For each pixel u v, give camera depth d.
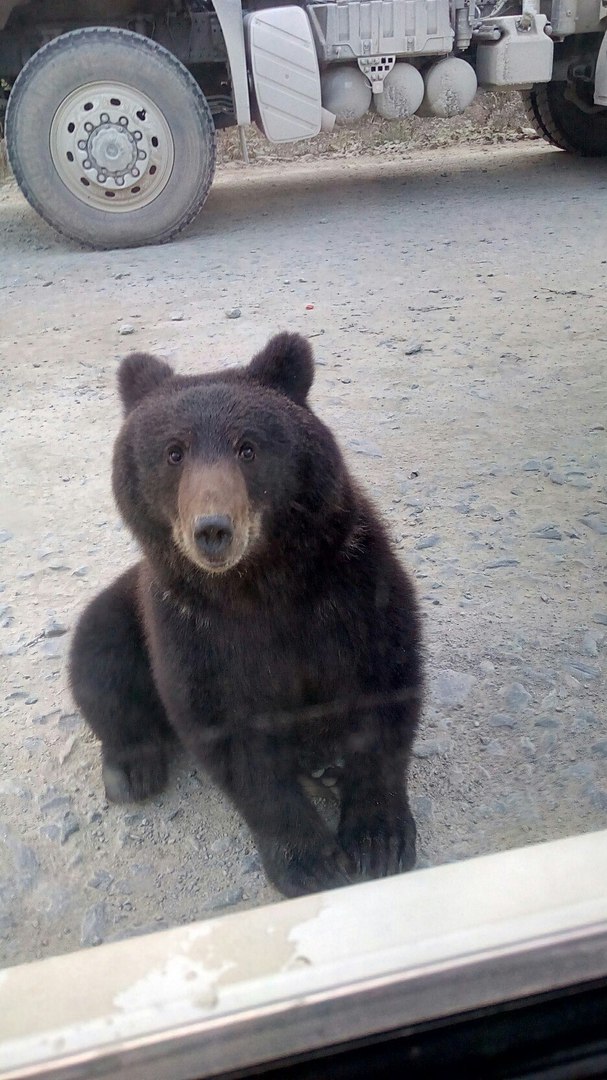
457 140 11.24
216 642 2.19
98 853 2.17
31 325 6.00
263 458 2.16
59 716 2.62
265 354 2.40
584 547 3.22
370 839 2.13
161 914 2.00
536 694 2.53
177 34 8.62
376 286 6.32
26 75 7.38
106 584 3.20
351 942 1.03
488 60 8.64
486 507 3.50
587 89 9.74
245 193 9.52
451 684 2.57
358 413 4.36
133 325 5.88
